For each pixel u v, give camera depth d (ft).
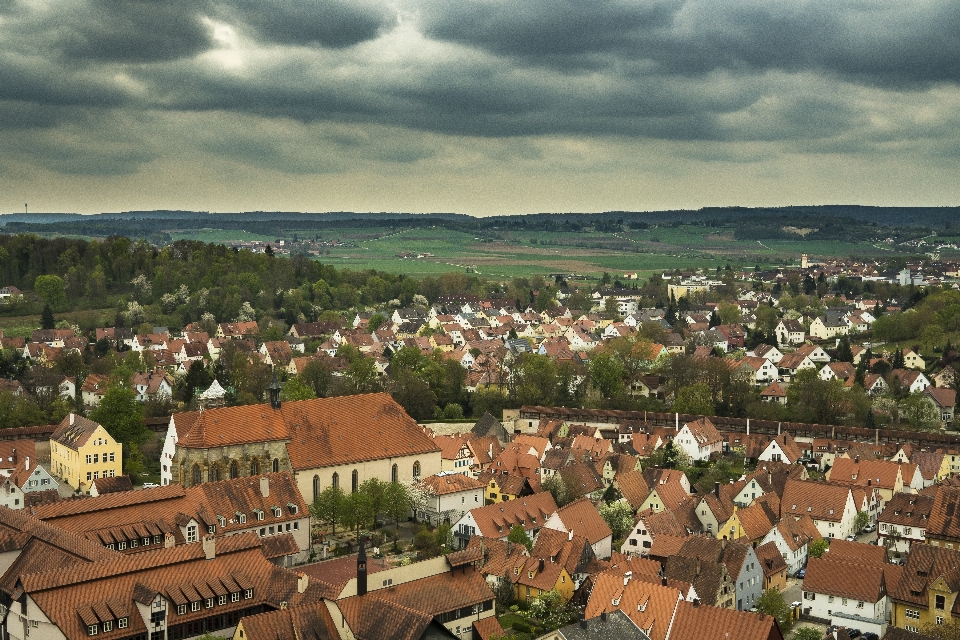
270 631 568.00
